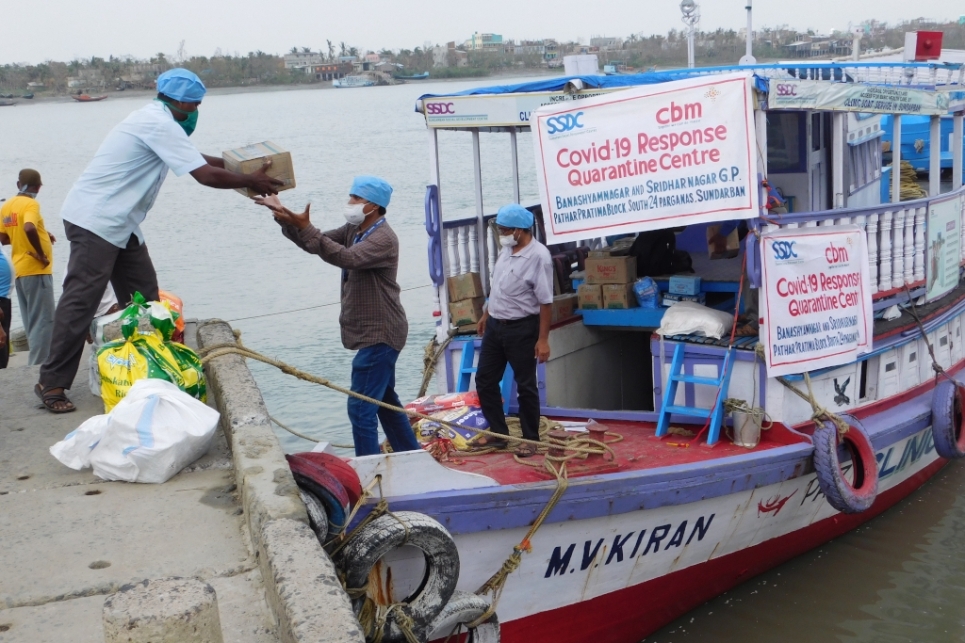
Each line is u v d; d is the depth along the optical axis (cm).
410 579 548
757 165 670
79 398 609
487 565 589
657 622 708
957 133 987
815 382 735
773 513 739
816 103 700
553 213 731
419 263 2259
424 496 556
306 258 2484
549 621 636
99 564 385
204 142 8062
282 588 329
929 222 838
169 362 512
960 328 964
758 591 772
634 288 820
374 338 614
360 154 5772
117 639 260
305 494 475
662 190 697
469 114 771
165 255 2616
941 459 982
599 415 796
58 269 2495
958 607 743
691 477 648
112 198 549
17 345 1191
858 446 732
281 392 1382
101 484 467
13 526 420
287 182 554
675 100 682
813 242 705
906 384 847
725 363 718
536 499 586
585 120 711
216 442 521
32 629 339
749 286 756
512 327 681
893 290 798
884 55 1316
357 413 621
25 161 7025
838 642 701
